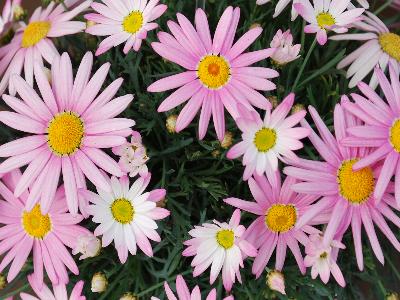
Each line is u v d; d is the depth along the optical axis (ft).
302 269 0.96
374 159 0.88
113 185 0.95
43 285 1.00
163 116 1.08
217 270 0.96
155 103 1.06
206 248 0.96
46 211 0.92
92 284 1.01
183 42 0.95
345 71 1.07
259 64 1.07
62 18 1.07
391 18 1.25
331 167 0.92
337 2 1.03
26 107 0.95
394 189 0.92
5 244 1.00
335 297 1.08
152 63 1.11
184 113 0.93
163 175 1.03
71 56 1.21
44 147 0.94
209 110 0.93
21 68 1.07
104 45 0.99
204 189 1.08
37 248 0.99
